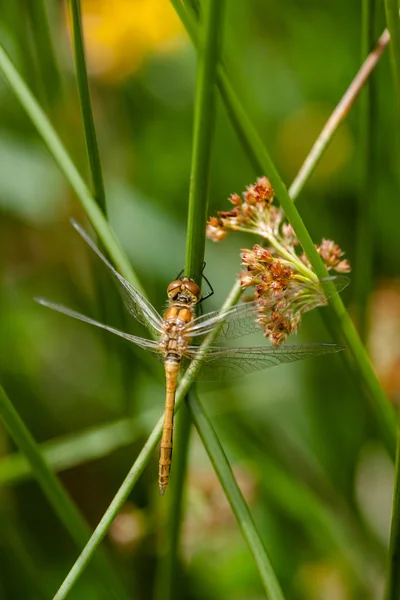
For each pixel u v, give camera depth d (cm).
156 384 49
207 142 38
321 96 53
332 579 47
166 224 51
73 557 49
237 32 53
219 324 40
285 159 53
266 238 39
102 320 45
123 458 50
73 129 48
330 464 48
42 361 51
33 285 51
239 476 47
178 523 41
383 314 49
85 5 51
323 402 49
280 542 48
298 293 38
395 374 48
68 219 50
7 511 48
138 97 53
